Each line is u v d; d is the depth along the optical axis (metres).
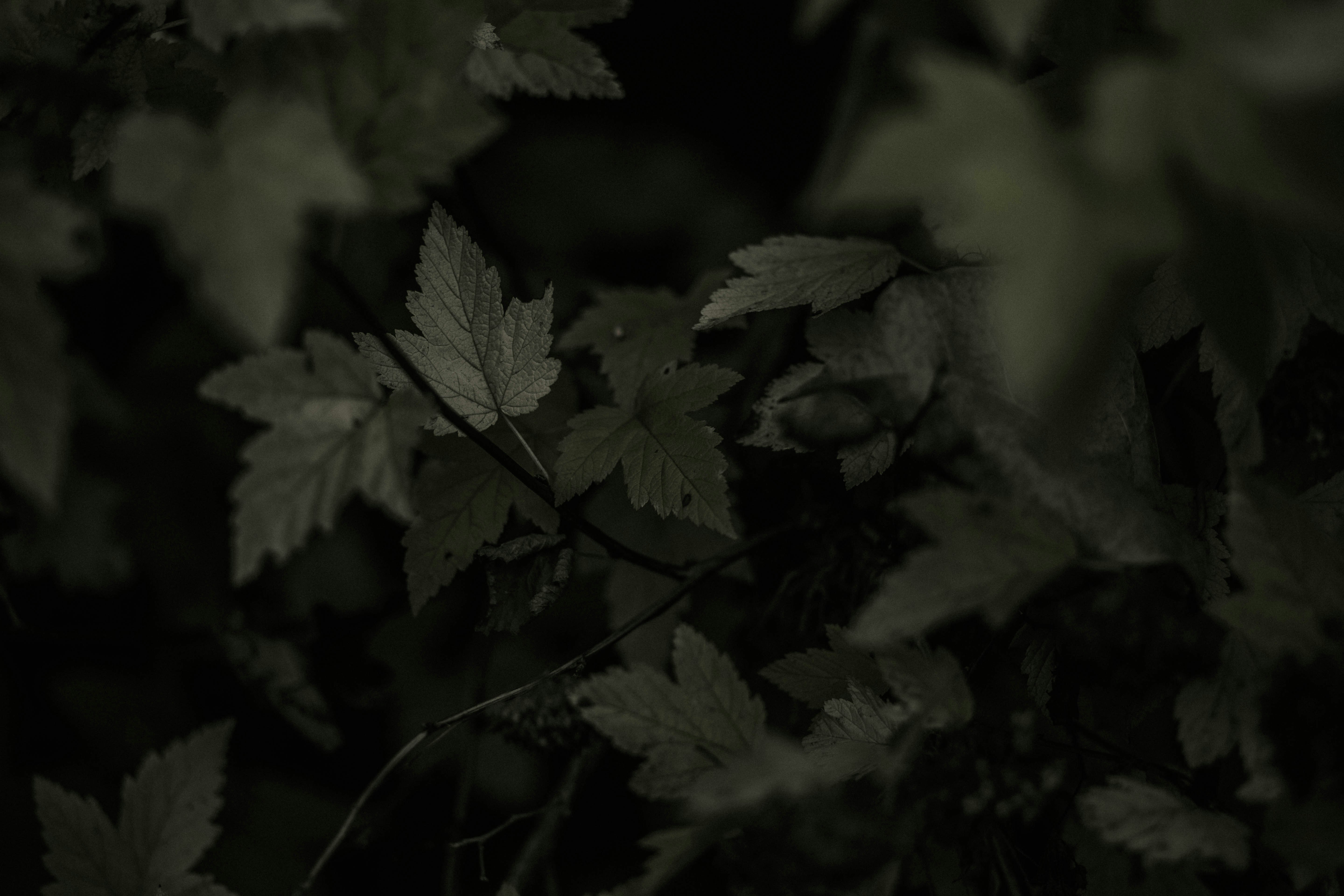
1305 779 1.09
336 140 1.09
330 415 1.11
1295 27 0.99
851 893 1.12
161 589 1.35
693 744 1.13
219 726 1.20
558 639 1.33
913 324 1.17
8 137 1.18
